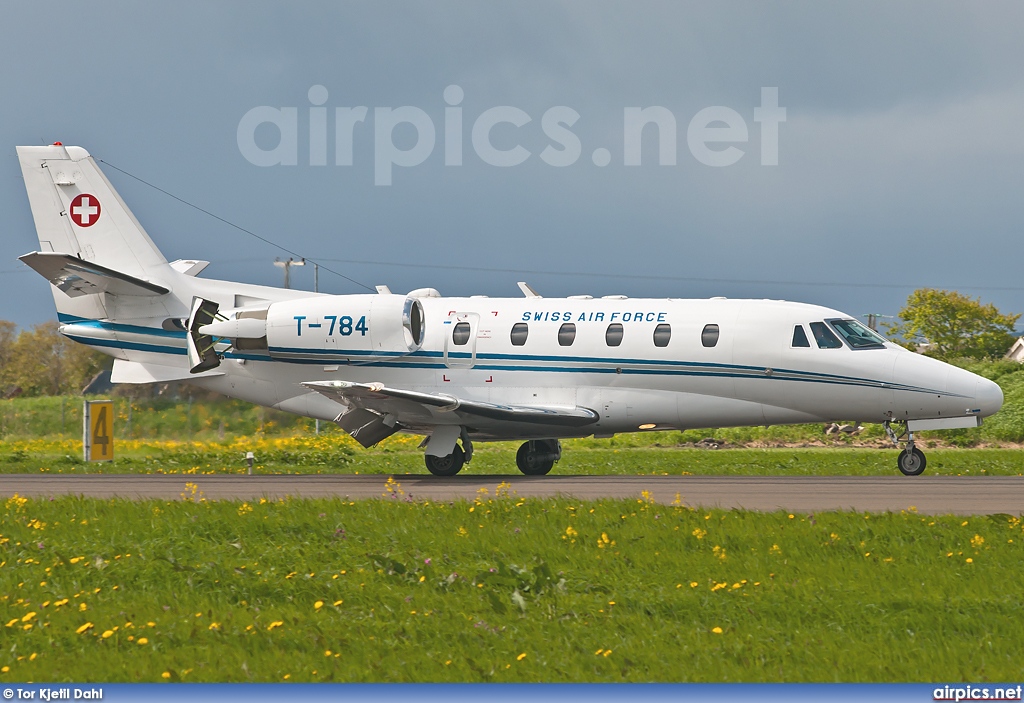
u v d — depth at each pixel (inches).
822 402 3142.2
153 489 2898.6
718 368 3139.8
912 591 1578.5
